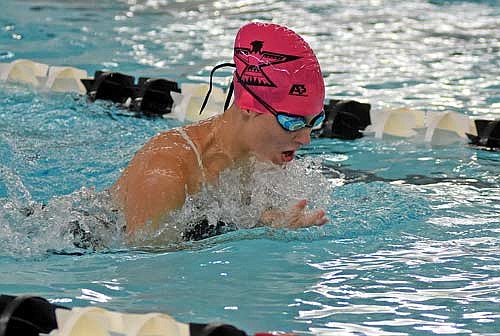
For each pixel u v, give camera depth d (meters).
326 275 5.54
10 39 14.20
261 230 6.25
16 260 5.88
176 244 6.06
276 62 5.86
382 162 8.60
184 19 16.16
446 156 8.81
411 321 4.84
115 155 8.60
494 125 9.27
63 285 5.39
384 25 15.66
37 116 10.08
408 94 11.29
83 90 11.18
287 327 4.75
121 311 4.95
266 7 17.36
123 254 5.96
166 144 6.36
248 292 5.25
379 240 6.22
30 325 4.58
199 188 6.24
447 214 6.83
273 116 5.88
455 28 15.39
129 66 12.71
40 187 7.57
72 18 15.99
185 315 4.91
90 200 6.62
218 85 11.70
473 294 5.22
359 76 12.21
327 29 15.30
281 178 6.49
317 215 6.18
